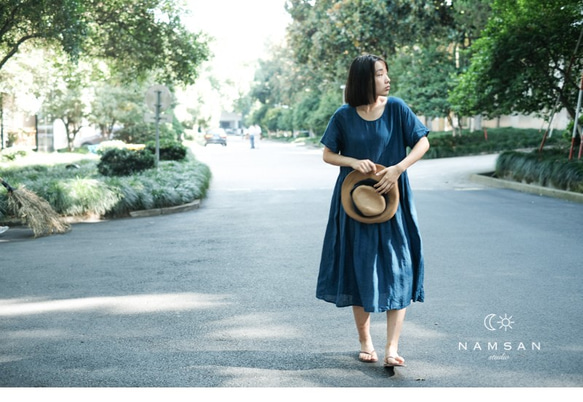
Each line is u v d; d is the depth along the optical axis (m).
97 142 48.88
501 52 18.95
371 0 30.70
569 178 16.19
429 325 5.17
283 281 6.96
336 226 4.23
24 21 17.19
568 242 9.22
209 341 4.87
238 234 10.57
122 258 8.55
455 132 39.69
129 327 5.28
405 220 4.19
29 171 20.47
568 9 18.41
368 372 4.16
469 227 10.77
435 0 31.31
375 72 4.07
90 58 22.69
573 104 19.78
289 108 85.56
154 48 20.86
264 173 25.33
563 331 4.98
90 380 4.07
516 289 6.40
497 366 4.23
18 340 4.94
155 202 14.34
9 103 31.56
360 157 4.13
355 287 4.17
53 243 10.00
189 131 69.56
